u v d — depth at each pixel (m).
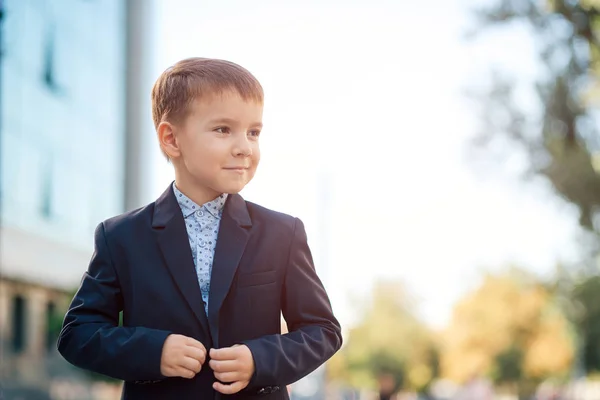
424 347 61.09
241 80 1.91
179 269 1.90
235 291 1.91
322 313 1.99
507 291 50.44
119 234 1.95
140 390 1.89
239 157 1.90
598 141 13.54
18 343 19.98
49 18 21.70
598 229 13.68
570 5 13.02
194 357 1.78
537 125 13.72
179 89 1.91
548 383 50.97
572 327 21.48
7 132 19.55
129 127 25.00
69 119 23.22
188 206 1.96
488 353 50.94
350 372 58.84
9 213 19.62
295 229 2.01
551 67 13.38
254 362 1.79
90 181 24.80
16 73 19.92
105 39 25.55
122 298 1.95
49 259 21.95
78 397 19.44
